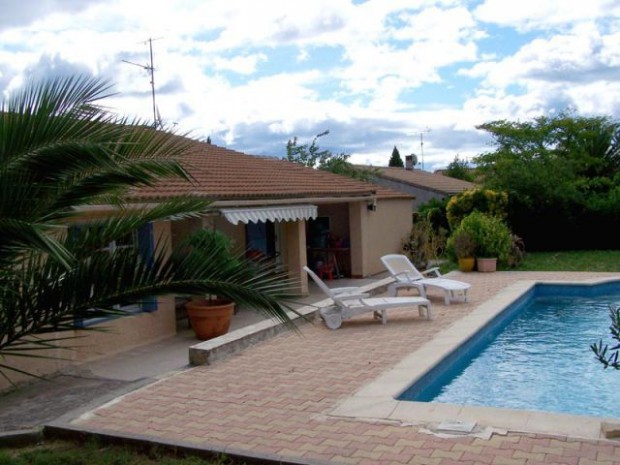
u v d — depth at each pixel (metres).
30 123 5.21
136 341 14.34
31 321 6.37
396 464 7.18
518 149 50.94
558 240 34.12
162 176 6.39
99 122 5.59
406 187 51.78
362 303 15.69
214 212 16.31
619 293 22.97
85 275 6.41
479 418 8.60
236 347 13.25
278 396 10.10
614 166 52.47
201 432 8.57
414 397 10.64
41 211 5.66
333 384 10.66
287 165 28.47
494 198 32.81
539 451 7.36
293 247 21.12
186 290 6.59
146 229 8.52
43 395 10.66
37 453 8.23
